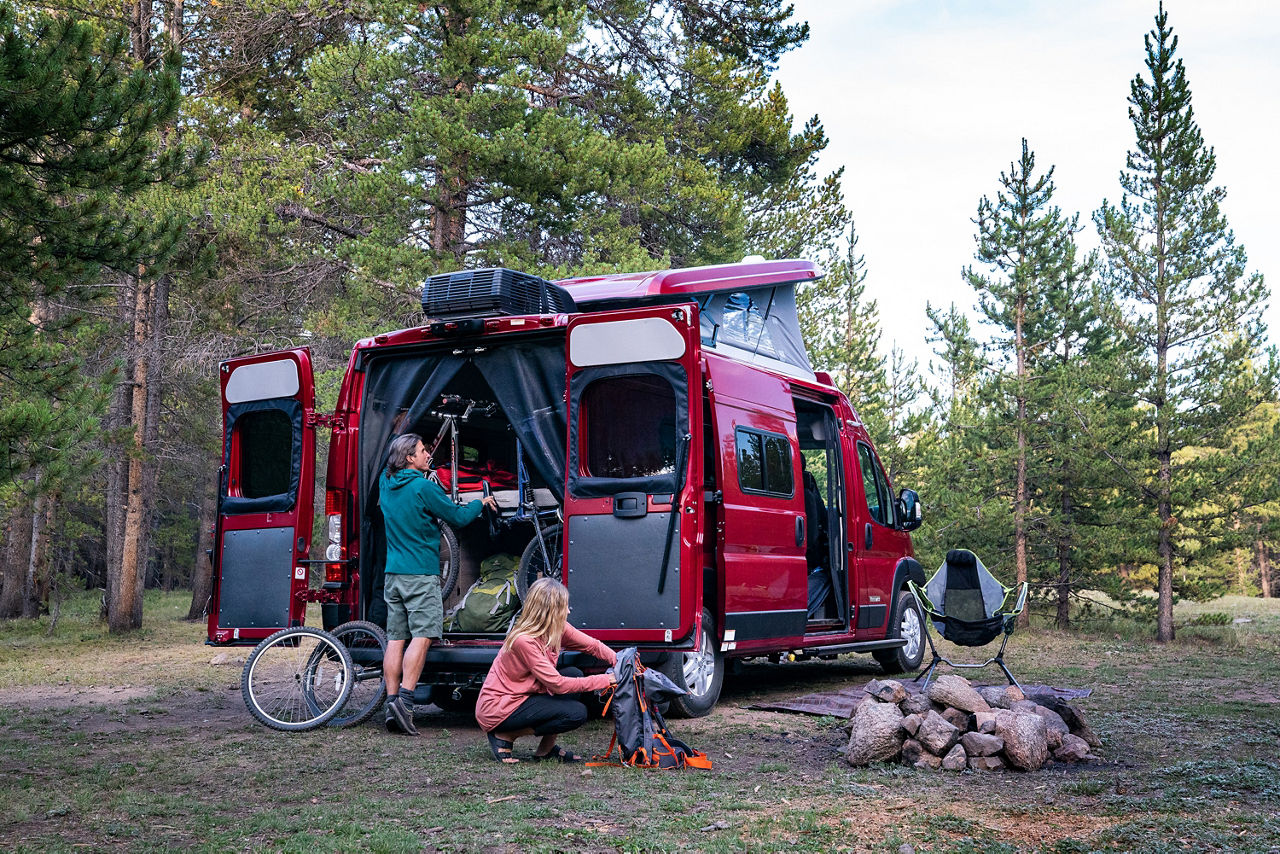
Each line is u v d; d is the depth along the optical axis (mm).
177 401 19984
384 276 15898
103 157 8023
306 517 7707
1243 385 15859
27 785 5445
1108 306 16688
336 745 6668
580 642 6188
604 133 18781
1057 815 4684
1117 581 17188
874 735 5945
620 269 16812
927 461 21328
